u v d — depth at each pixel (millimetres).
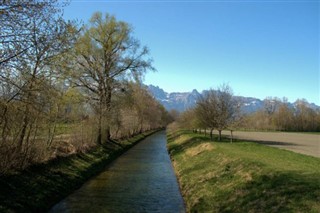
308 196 13070
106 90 39188
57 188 19828
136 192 21359
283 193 14117
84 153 31656
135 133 76000
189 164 28891
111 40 39312
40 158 21766
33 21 14633
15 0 13445
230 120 42875
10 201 15164
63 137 31016
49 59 16719
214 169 23156
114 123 44906
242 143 38531
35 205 16219
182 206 18219
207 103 45188
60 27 16422
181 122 95938
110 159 36312
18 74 15055
